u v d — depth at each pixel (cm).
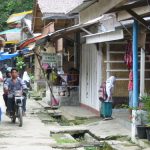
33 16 2292
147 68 1472
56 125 1406
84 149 1023
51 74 2041
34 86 3017
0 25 4681
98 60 1559
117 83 1520
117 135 1158
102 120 1443
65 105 1967
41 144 1057
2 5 4731
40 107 1984
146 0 862
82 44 1895
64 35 1661
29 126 1364
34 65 3312
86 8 866
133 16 960
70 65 2177
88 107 1772
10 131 1253
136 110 1082
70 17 1814
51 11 1961
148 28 979
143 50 1125
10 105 1400
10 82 1395
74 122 1486
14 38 3875
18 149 989
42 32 2253
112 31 1234
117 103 1517
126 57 1306
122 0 682
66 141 1104
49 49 2312
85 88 1839
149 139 1030
